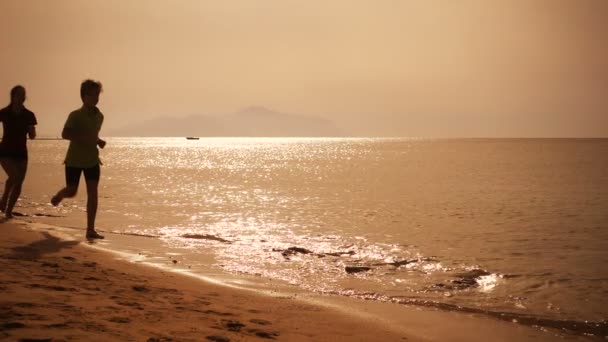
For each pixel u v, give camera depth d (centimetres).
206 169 4122
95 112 902
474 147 13425
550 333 523
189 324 433
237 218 1362
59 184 2236
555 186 2583
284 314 517
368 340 459
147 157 7112
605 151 9575
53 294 479
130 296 512
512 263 865
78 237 911
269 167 4550
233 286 636
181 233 1080
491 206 1744
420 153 9112
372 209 1622
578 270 812
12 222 996
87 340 358
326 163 5462
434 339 484
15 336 349
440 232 1186
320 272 766
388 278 746
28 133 1034
